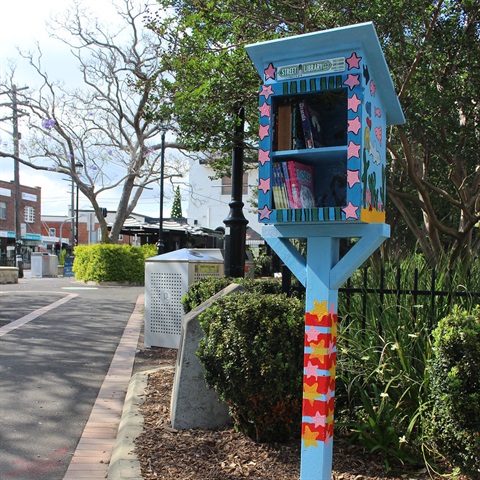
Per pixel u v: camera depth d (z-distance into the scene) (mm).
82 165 22609
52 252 55031
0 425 4723
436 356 3291
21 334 8922
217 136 7844
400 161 7414
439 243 7812
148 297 7934
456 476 3354
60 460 4039
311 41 2971
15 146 22297
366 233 3002
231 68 7125
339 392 4227
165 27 7660
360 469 3604
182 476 3512
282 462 3725
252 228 29672
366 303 4570
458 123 6898
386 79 3160
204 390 4422
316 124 3338
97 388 5883
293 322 3824
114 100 20688
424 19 6547
